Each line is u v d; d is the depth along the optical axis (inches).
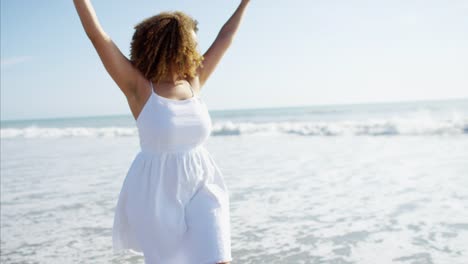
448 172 298.0
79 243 180.7
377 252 156.2
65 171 392.2
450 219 191.0
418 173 301.4
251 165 377.7
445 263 142.8
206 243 80.0
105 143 722.8
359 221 195.9
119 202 86.6
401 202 225.8
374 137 577.3
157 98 83.5
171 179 83.0
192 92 89.7
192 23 90.6
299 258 153.6
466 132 551.8
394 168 326.6
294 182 292.0
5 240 190.2
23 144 800.9
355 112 1646.2
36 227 208.7
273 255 157.9
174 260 82.2
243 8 106.9
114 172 371.6
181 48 85.6
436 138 518.0
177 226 82.0
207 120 87.2
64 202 260.7
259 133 732.0
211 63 99.5
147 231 82.2
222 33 103.9
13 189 313.1
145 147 85.0
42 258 164.9
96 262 157.1
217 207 83.5
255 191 269.3
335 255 155.1
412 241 165.9
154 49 84.2
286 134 705.0
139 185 83.2
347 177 301.3
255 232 187.0
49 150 632.4
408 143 486.0
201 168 85.7
